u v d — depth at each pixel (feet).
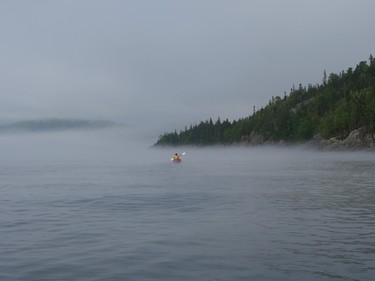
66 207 70.79
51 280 31.17
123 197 84.28
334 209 63.87
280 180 120.98
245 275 31.58
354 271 31.99
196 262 35.22
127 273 32.60
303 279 30.35
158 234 46.91
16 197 86.63
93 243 42.86
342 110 451.12
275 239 43.21
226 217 57.52
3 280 31.09
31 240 44.65
